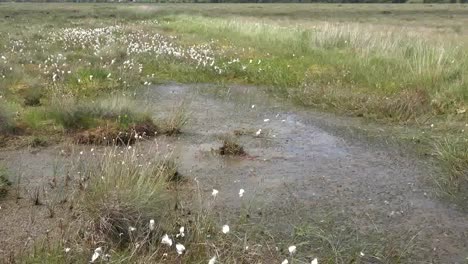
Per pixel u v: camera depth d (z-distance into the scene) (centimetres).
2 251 429
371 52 1020
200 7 4997
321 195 515
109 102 693
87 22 2234
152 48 1141
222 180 538
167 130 656
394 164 580
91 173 512
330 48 1163
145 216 449
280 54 1134
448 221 479
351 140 645
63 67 934
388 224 474
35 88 798
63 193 506
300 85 863
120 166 496
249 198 506
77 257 419
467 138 628
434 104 743
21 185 520
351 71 904
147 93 838
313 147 622
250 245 441
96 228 442
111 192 454
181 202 493
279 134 661
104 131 629
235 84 920
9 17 2572
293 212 487
